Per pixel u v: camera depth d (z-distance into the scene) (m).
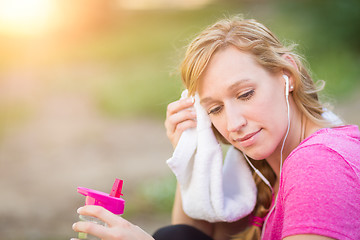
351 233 1.69
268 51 2.08
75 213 7.04
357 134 2.09
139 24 34.09
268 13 26.12
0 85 18.91
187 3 43.41
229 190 2.54
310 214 1.72
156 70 18.27
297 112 2.25
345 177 1.77
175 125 2.46
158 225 6.39
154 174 8.60
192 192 2.46
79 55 25.22
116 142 11.18
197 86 2.13
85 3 35.34
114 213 1.91
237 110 2.05
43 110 14.77
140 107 13.93
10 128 12.78
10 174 9.11
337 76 13.76
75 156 10.21
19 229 6.33
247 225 2.63
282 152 2.27
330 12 19.91
